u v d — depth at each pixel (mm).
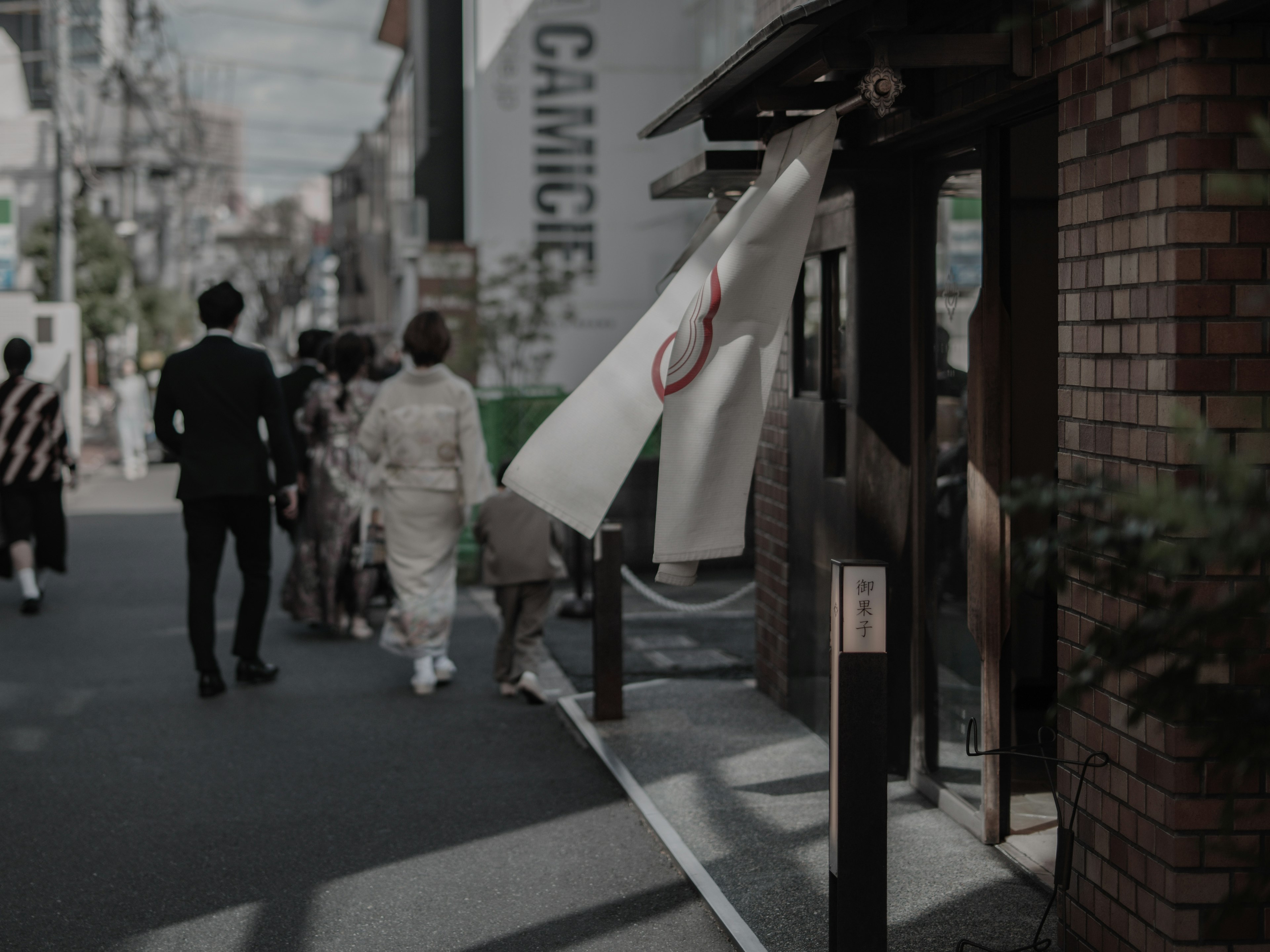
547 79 28766
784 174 4301
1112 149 3520
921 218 5570
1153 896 3389
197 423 7473
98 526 15961
